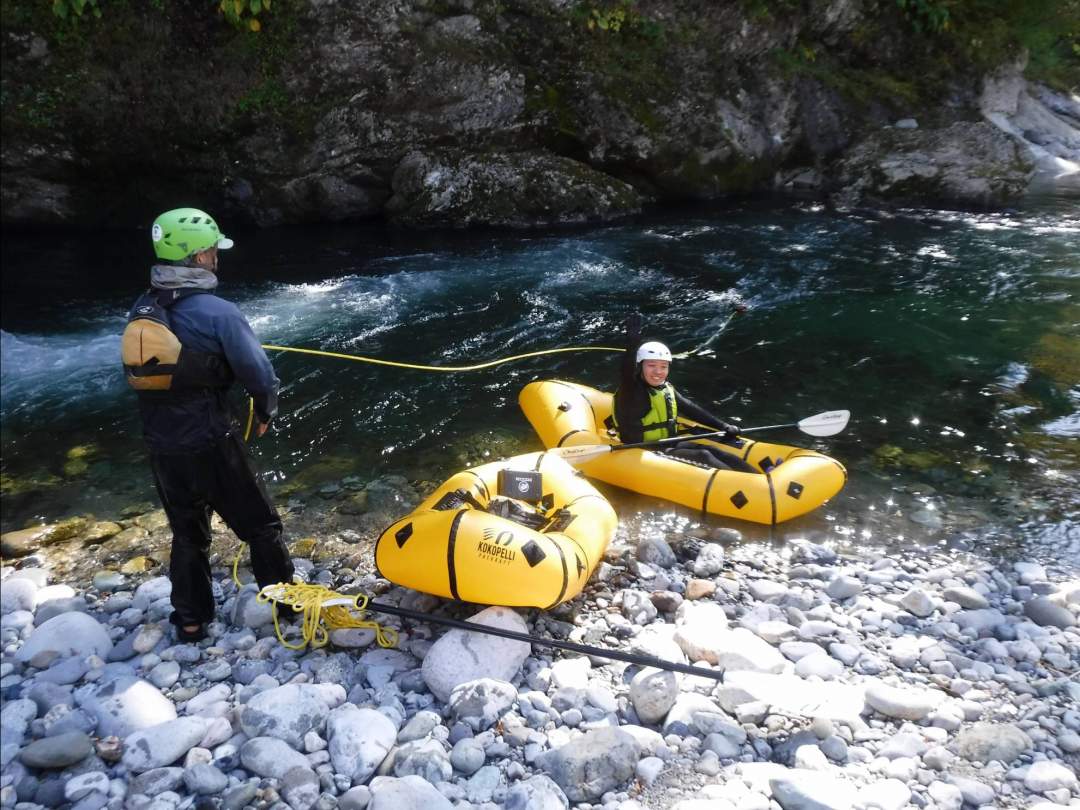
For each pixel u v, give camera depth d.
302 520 4.89
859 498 5.09
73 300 8.91
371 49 11.08
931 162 12.35
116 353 7.47
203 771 2.82
